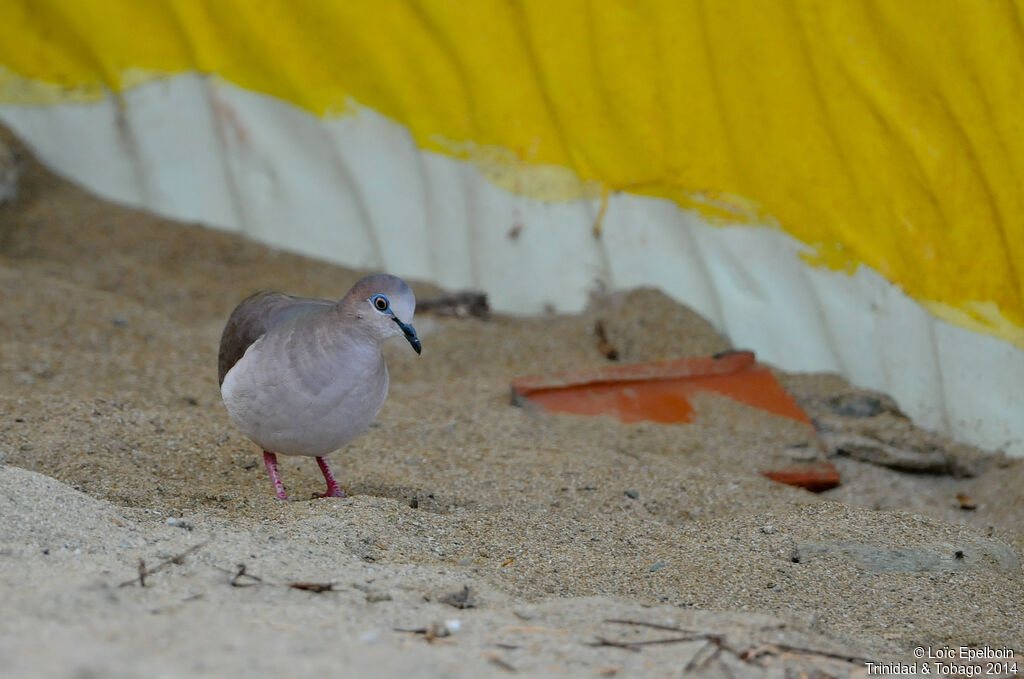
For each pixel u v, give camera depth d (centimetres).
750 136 988
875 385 981
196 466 736
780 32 948
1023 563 693
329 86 1123
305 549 564
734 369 965
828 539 651
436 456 802
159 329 1025
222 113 1159
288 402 624
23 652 381
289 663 400
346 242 1165
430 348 1032
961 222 902
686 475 794
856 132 937
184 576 500
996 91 862
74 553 512
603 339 1031
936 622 562
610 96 1031
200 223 1197
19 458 705
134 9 1164
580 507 723
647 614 490
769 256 1009
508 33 1054
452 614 486
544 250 1089
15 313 1007
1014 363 898
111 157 1210
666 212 1048
